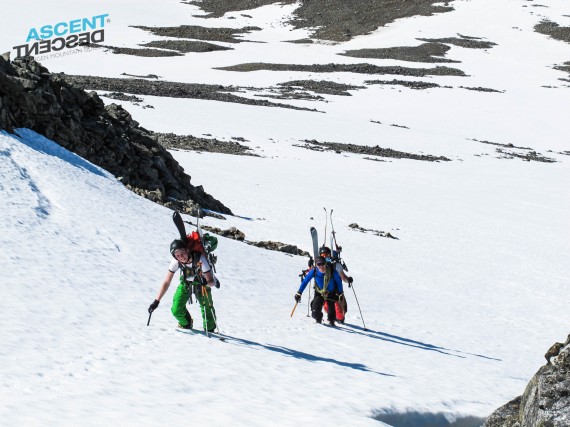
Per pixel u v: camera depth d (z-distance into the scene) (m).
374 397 8.67
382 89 127.94
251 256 20.55
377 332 14.27
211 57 155.62
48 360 8.02
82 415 6.34
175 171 32.53
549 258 34.22
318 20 192.38
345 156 70.69
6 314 9.47
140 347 9.23
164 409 6.87
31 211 15.99
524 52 166.00
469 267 29.16
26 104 23.72
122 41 165.62
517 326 19.05
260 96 112.62
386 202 47.88
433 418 8.72
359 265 25.42
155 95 98.44
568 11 192.00
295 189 48.00
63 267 12.80
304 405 7.79
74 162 23.69
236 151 64.75
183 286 10.49
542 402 6.16
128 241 16.27
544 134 103.69
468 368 12.30
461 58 159.50
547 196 60.66
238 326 11.84
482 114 113.56
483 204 52.78
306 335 12.27
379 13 194.88
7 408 6.24
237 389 8.04
